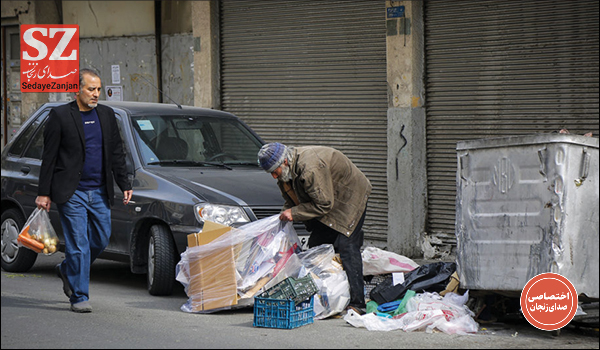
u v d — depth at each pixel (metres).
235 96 12.34
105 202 6.81
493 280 6.05
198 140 8.55
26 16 15.20
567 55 9.03
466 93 9.84
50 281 8.34
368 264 7.19
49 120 6.59
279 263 6.73
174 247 7.43
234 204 7.27
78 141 6.59
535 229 5.82
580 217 5.75
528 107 9.36
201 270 6.76
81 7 14.54
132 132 8.22
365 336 5.88
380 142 10.66
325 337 5.83
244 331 6.04
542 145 5.76
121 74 14.01
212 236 6.76
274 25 11.76
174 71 13.24
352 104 10.92
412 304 6.36
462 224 6.24
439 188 10.16
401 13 10.10
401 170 10.23
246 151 8.77
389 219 10.42
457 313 6.24
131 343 5.62
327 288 6.60
